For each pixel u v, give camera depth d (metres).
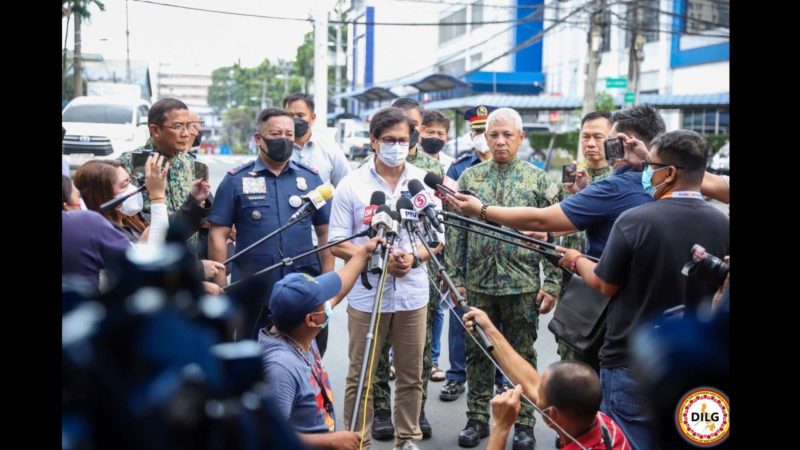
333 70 74.75
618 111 4.16
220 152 79.94
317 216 5.21
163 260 1.99
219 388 1.90
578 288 3.93
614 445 2.92
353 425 3.16
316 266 5.07
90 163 4.17
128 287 1.94
